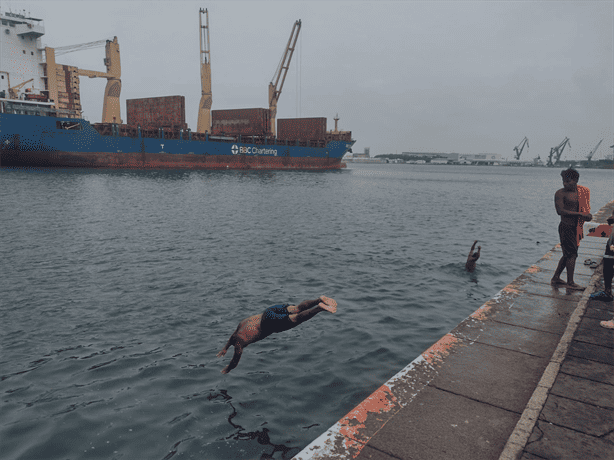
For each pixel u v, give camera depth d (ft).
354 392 18.58
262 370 20.63
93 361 21.45
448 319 28.32
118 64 227.81
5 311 28.55
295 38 285.02
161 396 18.13
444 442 9.63
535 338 15.75
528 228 75.66
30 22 194.39
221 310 29.27
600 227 35.94
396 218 84.89
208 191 135.64
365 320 27.81
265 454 14.29
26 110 186.19
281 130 300.81
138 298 31.65
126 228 64.23
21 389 18.65
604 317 17.22
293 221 76.48
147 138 221.05
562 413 10.40
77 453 14.34
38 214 76.59
